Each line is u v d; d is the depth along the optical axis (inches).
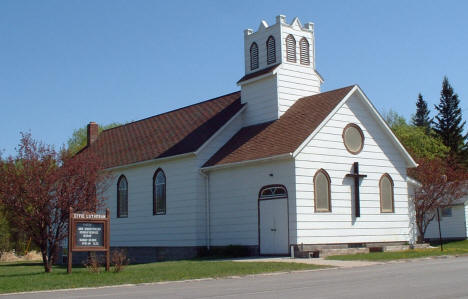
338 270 796.0
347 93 1170.6
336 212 1128.8
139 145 1513.3
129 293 604.1
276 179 1104.8
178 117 1519.4
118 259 861.8
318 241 1087.0
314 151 1109.1
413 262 893.8
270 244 1106.7
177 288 640.4
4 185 913.5
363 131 1209.4
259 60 1314.0
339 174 1147.9
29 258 2080.5
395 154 1266.0
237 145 1243.8
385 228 1216.2
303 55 1307.8
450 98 3253.0
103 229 859.4
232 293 571.5
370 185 1203.2
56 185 953.5
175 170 1309.1
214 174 1242.0
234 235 1184.8
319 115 1141.7
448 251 1107.3
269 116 1262.3
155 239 1350.9
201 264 927.0
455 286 568.4
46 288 675.4
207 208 1246.3
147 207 1385.3
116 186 1493.6
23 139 939.3
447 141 3213.6
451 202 1765.5
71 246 837.2
